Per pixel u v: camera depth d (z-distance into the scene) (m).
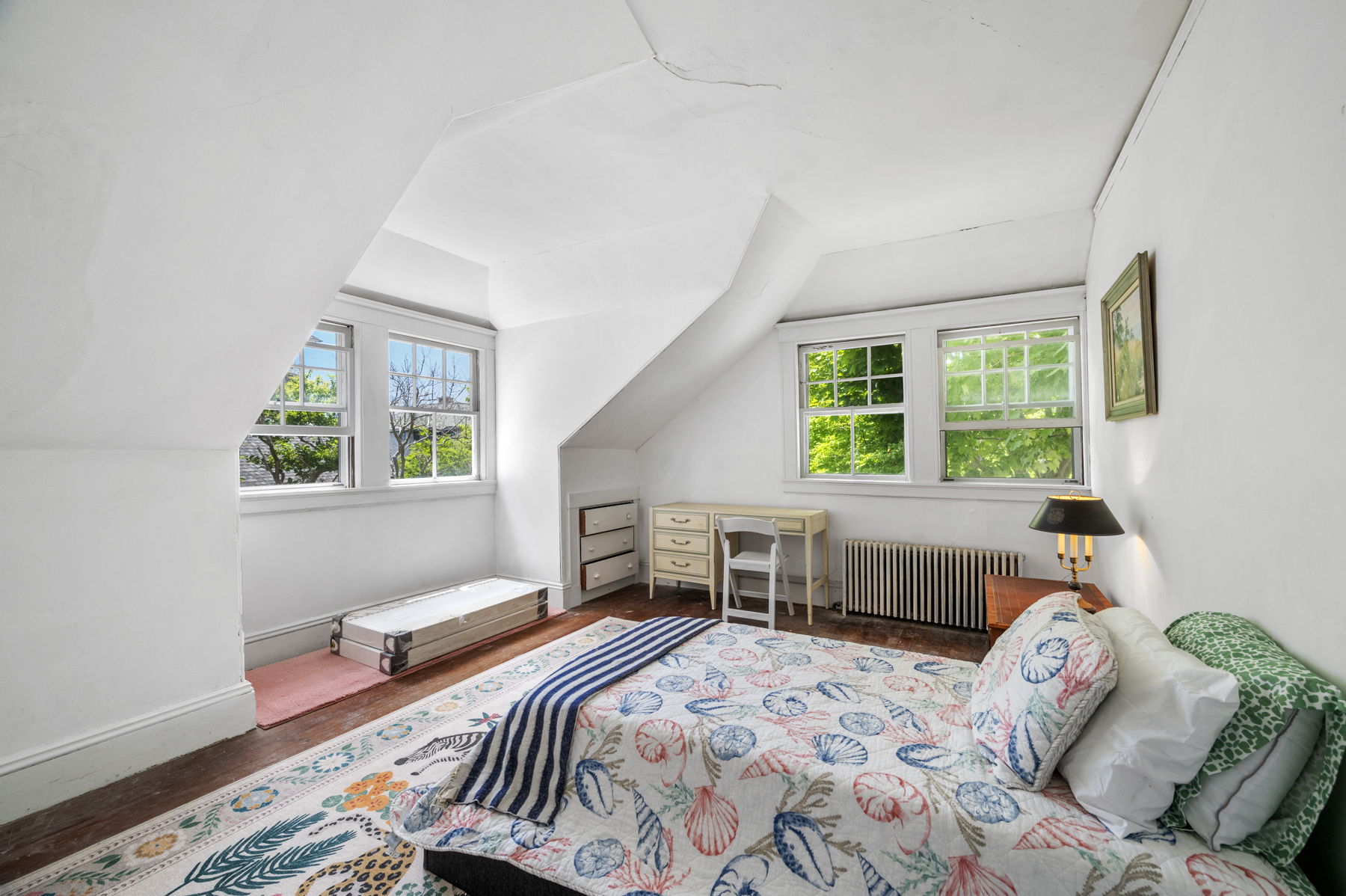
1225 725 1.09
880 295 4.16
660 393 4.52
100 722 2.16
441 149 2.57
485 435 4.61
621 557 4.95
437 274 4.00
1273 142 1.22
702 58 1.98
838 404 4.55
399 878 1.65
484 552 4.60
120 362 1.94
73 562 2.12
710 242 3.38
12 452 1.99
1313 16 1.06
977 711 1.55
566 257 3.89
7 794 1.92
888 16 1.78
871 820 1.29
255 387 2.36
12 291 1.60
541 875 1.50
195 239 1.80
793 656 2.13
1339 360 1.00
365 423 3.74
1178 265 1.79
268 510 3.24
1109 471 2.88
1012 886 1.14
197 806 1.98
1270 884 1.03
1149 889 1.05
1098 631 1.42
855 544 4.22
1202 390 1.61
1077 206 3.17
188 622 2.39
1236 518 1.42
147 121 1.48
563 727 1.72
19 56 1.25
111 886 1.61
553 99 2.21
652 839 1.51
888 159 2.69
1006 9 1.74
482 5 1.63
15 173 1.41
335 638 3.36
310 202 1.91
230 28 1.41
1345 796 1.04
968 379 4.09
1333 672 1.04
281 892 1.59
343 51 1.58
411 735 2.46
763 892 1.35
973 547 4.00
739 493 4.86
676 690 1.83
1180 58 1.77
